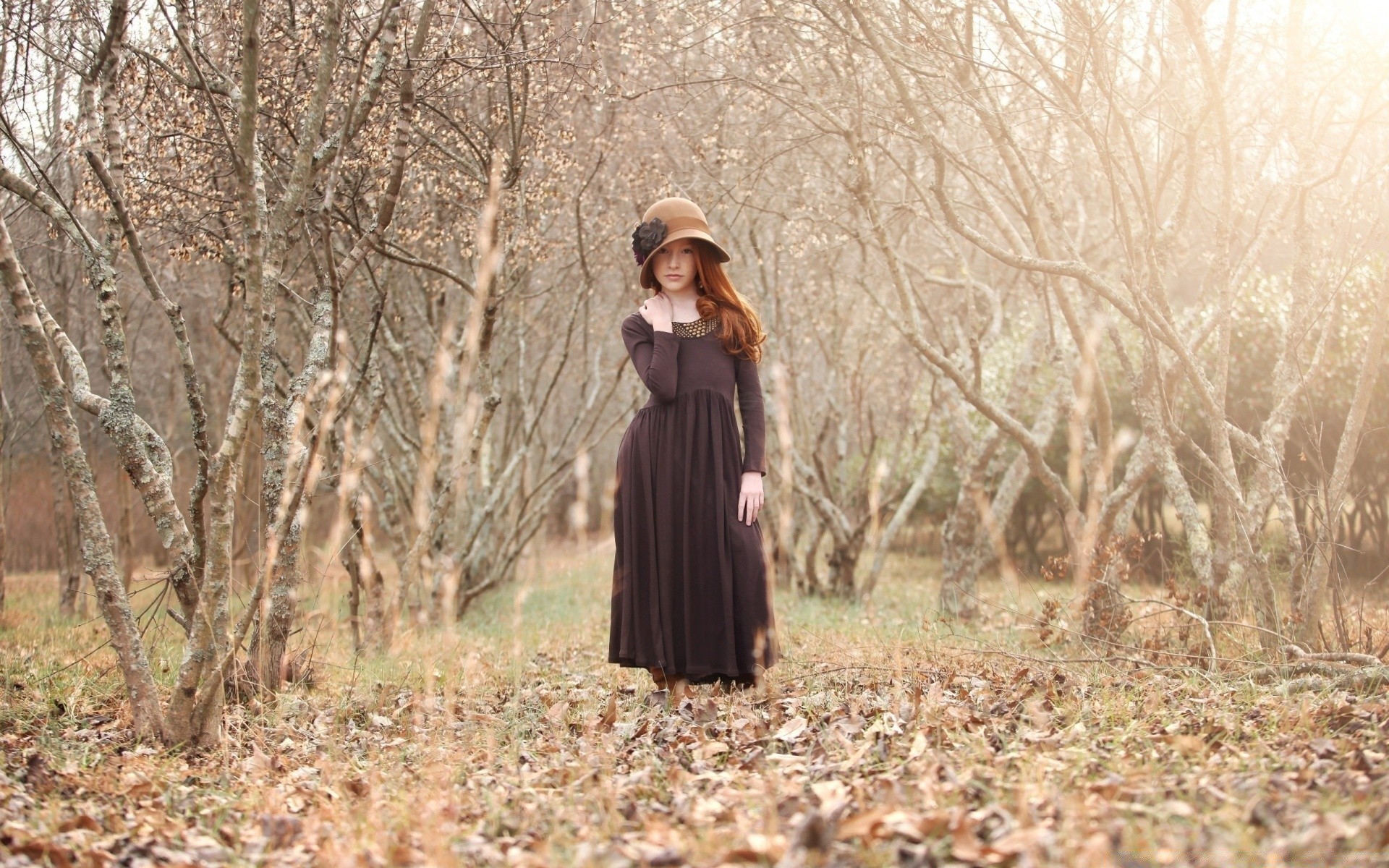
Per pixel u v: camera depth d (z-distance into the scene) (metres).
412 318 8.62
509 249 5.70
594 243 7.83
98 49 3.92
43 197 3.40
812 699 3.41
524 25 5.45
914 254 9.84
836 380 10.01
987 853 1.81
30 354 3.00
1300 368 5.04
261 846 2.24
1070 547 5.81
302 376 3.88
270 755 3.10
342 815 2.38
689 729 3.11
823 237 7.37
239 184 2.96
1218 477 4.43
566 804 2.39
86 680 4.15
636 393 9.95
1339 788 2.14
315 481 3.47
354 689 4.13
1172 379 5.10
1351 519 8.19
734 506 3.70
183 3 3.33
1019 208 5.27
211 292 9.15
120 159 3.31
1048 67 4.46
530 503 10.43
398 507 8.34
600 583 10.45
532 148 5.79
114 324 3.42
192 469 12.31
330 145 3.86
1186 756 2.54
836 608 8.52
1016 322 11.41
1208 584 4.73
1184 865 1.78
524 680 4.36
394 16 3.84
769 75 5.93
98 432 9.44
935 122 6.00
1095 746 2.62
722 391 3.76
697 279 3.86
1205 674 3.69
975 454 7.73
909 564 14.26
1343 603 4.40
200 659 3.11
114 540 9.53
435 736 2.99
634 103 6.76
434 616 6.90
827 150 7.43
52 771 2.78
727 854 1.89
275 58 4.85
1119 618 4.89
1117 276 8.02
